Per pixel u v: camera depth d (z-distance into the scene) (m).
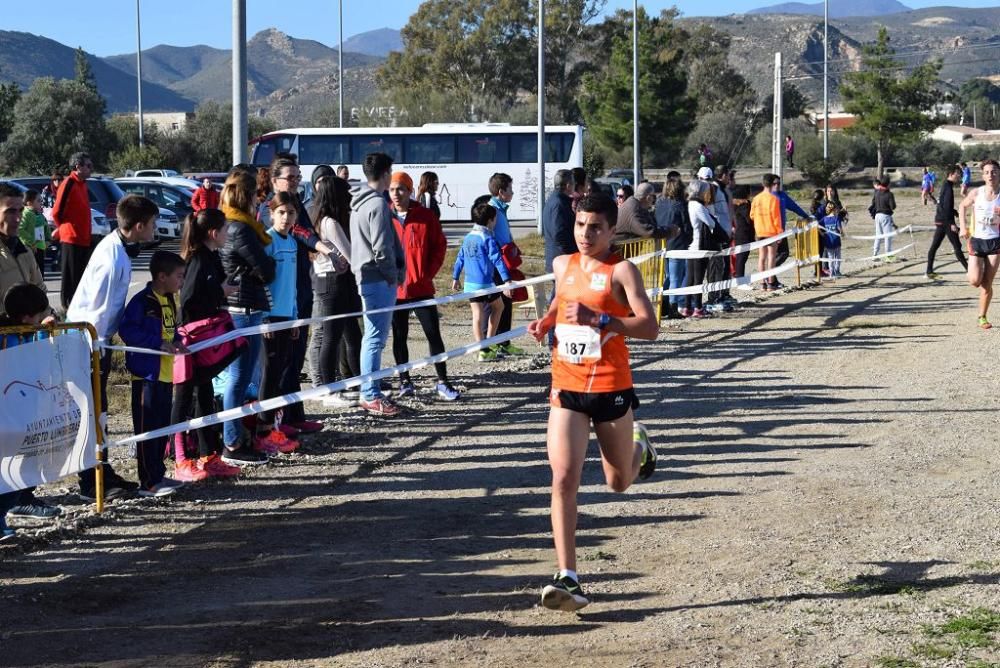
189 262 7.77
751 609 5.46
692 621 5.32
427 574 6.16
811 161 66.94
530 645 5.11
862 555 6.21
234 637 5.29
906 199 53.38
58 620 5.55
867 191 60.50
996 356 12.44
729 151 82.75
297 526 7.10
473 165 46.44
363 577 6.13
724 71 107.38
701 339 14.58
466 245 12.88
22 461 6.70
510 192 13.20
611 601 5.64
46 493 7.88
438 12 91.31
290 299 8.88
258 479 8.20
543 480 8.10
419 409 10.52
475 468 8.46
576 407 5.46
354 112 78.50
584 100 70.81
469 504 7.53
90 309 7.44
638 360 13.06
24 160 66.12
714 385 11.46
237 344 7.92
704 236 16.47
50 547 6.73
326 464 8.61
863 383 11.30
